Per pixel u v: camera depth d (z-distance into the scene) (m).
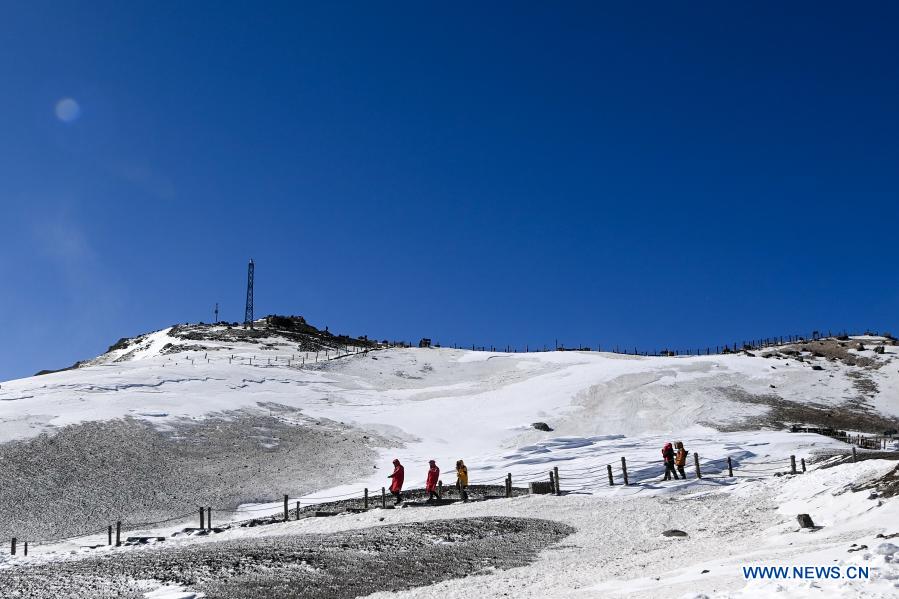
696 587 13.97
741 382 82.81
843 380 85.56
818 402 77.12
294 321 145.75
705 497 32.44
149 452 50.62
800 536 20.55
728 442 51.91
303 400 72.06
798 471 34.28
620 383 81.56
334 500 41.88
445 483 44.00
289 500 43.38
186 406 63.00
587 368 90.25
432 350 113.25
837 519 21.81
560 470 44.88
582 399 76.62
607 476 41.41
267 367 87.88
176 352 111.12
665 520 27.61
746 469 41.25
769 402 76.19
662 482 37.78
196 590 17.41
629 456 47.62
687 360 93.25
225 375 78.25
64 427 53.03
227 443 54.94
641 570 18.16
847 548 15.71
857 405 76.44
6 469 44.34
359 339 139.38
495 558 21.08
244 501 43.28
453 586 17.45
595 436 60.75
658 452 48.59
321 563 20.36
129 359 124.38
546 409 73.50
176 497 43.12
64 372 79.00
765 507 27.66
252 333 126.56
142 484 44.69
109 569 21.48
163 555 24.33
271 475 48.44
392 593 16.92
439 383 91.31
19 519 37.94
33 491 41.78
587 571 18.69
